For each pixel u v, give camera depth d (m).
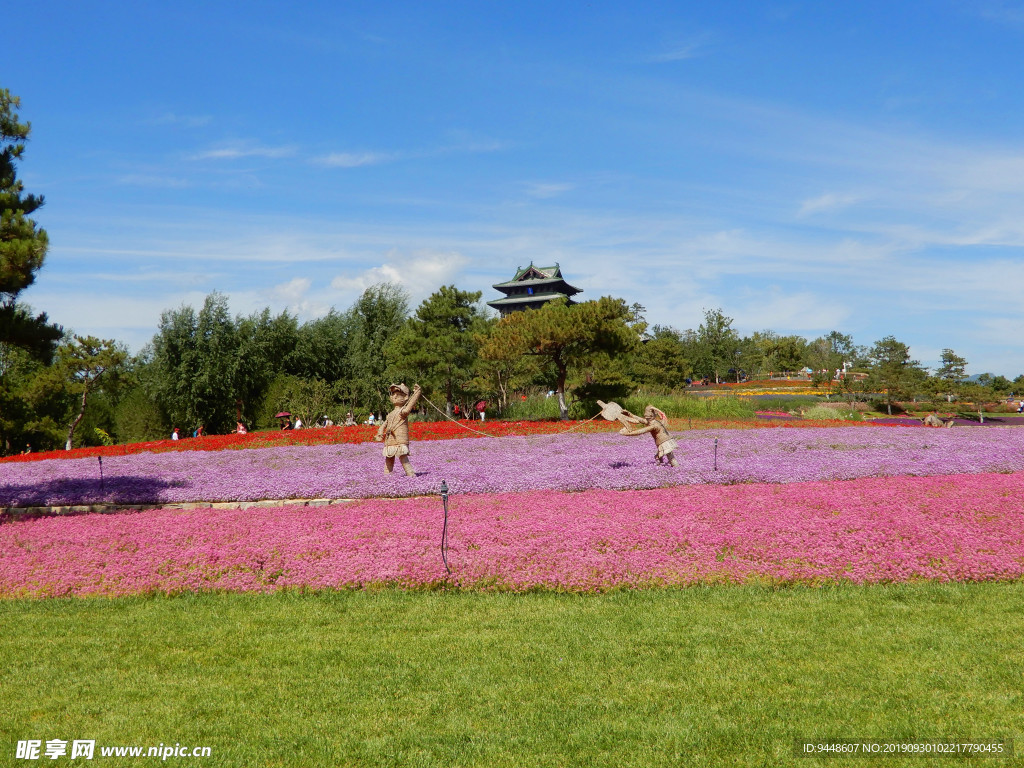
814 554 11.21
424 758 5.97
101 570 11.64
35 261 15.12
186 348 53.38
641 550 11.64
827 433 29.27
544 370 52.88
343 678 7.58
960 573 10.51
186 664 8.04
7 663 8.13
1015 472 19.17
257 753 6.08
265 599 10.41
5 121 16.17
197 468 23.20
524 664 7.84
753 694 6.97
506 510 14.34
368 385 57.97
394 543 12.29
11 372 46.19
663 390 53.62
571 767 5.80
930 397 56.72
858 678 7.24
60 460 27.84
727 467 18.75
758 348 104.62
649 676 7.45
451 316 47.44
